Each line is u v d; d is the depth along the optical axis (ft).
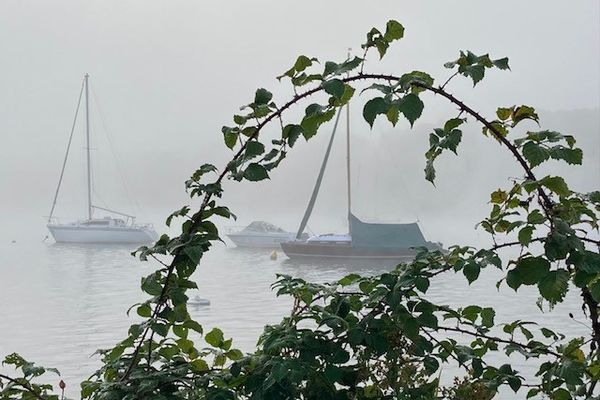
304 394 7.02
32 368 7.45
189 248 6.95
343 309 7.40
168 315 7.23
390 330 7.16
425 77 7.16
